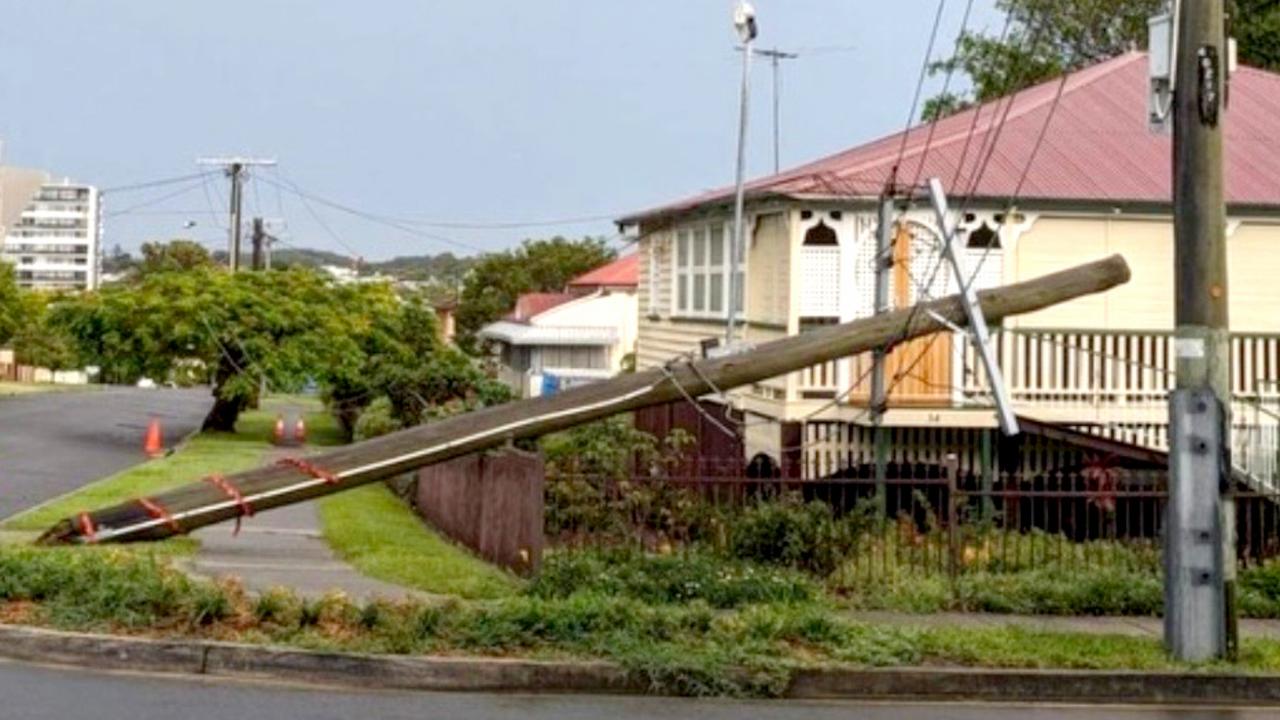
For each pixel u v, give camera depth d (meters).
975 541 16.17
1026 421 20.09
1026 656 11.51
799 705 10.64
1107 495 15.55
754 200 22.62
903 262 18.89
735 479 15.57
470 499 18.06
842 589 14.77
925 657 11.43
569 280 83.88
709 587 14.03
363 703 10.12
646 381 16.03
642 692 10.82
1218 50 11.90
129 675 10.78
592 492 15.68
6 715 9.30
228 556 16.31
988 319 16.20
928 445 20.97
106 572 12.47
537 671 10.79
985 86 39.22
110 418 46.84
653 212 28.89
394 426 29.67
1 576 12.46
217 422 42.16
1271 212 22.05
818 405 20.77
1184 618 11.72
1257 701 11.20
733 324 22.78
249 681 10.73
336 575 15.02
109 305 41.06
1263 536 16.78
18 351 83.88
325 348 41.12
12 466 28.86
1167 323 22.30
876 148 28.27
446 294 110.81
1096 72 26.36
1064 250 22.09
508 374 62.00
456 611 11.62
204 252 107.88
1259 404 19.14
